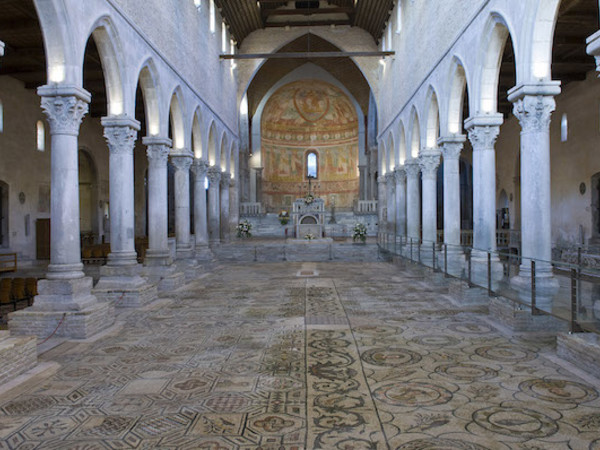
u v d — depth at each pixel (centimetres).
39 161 2459
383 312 1148
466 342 866
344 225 4006
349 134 4944
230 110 3111
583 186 2108
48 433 521
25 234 2350
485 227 1364
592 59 1930
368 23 3181
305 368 733
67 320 934
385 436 504
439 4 1745
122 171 1316
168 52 1720
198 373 716
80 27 1048
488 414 554
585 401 587
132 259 1327
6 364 682
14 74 2181
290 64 4178
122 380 689
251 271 2109
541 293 961
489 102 1345
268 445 487
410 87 2317
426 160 2011
